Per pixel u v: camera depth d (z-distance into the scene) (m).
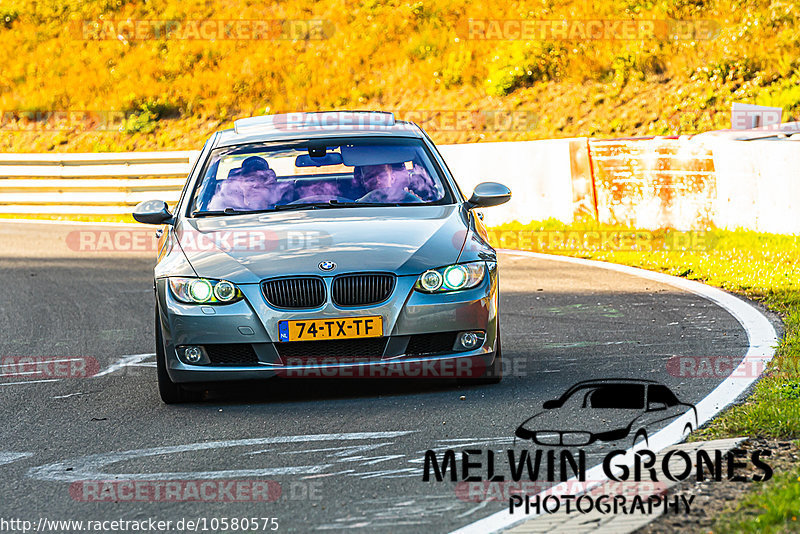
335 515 13.52
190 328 19.91
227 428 18.69
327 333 19.69
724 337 25.06
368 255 20.16
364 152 24.66
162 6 100.19
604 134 73.31
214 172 24.36
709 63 75.12
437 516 13.23
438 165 24.69
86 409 21.00
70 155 74.06
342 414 19.27
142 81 92.44
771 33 76.19
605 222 50.44
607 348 24.66
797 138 46.81
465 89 82.06
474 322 20.25
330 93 86.31
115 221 72.44
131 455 17.17
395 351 19.91
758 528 11.59
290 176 23.92
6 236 62.06
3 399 22.34
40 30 101.00
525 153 53.78
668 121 72.56
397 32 89.38
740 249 40.50
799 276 33.28
